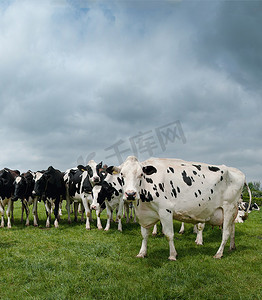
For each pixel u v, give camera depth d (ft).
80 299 18.10
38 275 22.06
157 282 20.34
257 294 18.76
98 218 40.88
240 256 27.04
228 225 27.73
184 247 30.30
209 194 27.20
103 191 39.75
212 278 21.22
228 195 27.99
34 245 31.27
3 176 42.19
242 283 20.75
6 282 20.99
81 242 31.83
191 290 19.35
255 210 80.89
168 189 26.23
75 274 22.04
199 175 27.35
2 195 42.19
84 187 40.96
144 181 25.95
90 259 25.99
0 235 36.45
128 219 47.29
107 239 33.94
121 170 25.32
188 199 26.63
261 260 25.98
